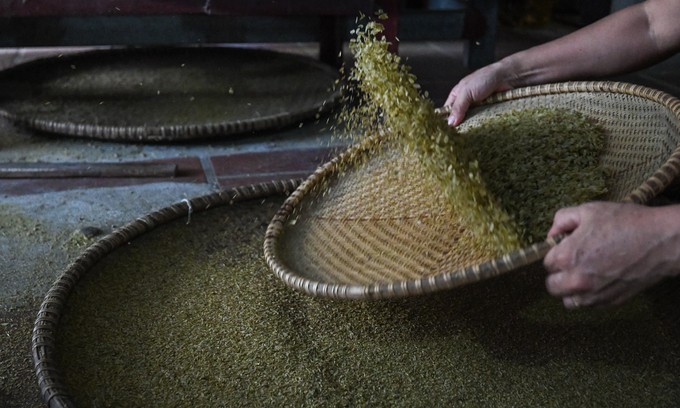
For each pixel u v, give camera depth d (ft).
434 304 5.54
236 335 5.18
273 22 11.70
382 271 5.15
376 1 10.20
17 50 14.23
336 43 12.03
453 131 5.67
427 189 5.70
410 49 15.06
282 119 9.25
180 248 6.23
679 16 5.77
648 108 5.41
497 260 4.03
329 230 5.69
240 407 4.49
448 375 4.76
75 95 10.36
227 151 9.02
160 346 5.04
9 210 7.42
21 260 6.47
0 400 4.64
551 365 4.83
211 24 11.32
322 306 5.54
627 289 3.93
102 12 9.30
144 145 9.15
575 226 3.97
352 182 6.07
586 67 6.15
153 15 11.09
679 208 3.83
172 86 10.82
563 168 5.34
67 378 4.65
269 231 5.59
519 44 15.42
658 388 4.58
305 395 4.59
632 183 5.03
